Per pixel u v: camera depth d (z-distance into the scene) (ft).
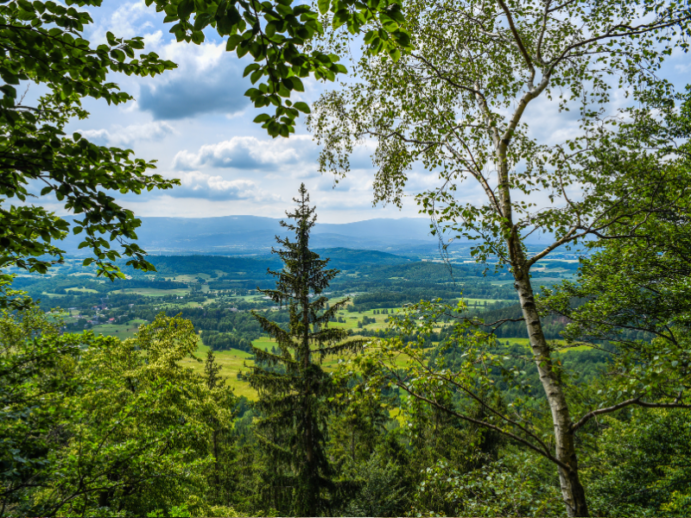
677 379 10.82
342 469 61.31
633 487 34.24
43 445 15.06
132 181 11.89
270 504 44.14
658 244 20.10
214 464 54.44
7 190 9.82
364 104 21.57
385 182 21.72
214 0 6.66
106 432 25.21
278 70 6.79
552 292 25.62
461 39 20.51
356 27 7.63
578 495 12.78
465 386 14.57
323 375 40.98
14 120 8.45
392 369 15.05
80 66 9.83
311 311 42.60
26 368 16.87
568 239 14.65
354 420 61.87
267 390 41.73
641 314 22.03
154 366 35.70
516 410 14.11
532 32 22.50
